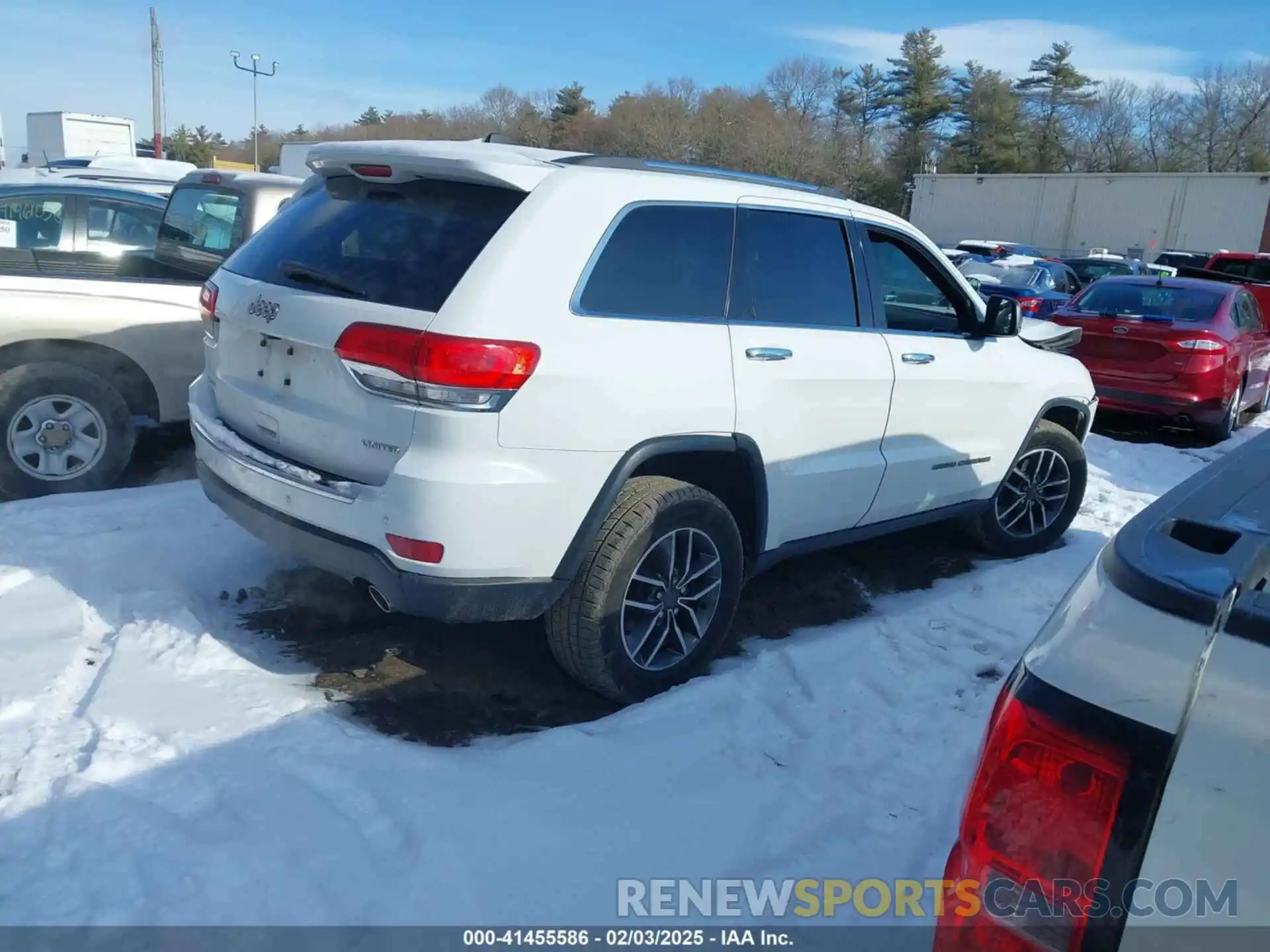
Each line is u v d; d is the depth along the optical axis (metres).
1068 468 5.86
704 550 3.87
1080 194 38.81
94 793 2.90
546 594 3.39
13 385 5.23
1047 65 71.62
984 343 5.11
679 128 57.31
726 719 3.66
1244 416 11.85
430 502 3.10
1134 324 9.84
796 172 58.09
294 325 3.42
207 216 6.53
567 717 3.69
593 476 3.37
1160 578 1.36
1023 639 4.61
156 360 5.64
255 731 3.30
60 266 6.00
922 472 4.80
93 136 28.78
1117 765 1.30
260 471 3.54
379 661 3.95
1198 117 68.56
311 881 2.65
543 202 3.35
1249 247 35.28
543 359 3.19
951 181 42.53
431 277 3.24
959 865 1.51
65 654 3.68
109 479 5.54
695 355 3.63
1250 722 1.22
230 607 4.29
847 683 4.02
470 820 2.95
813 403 4.10
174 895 2.56
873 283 4.50
